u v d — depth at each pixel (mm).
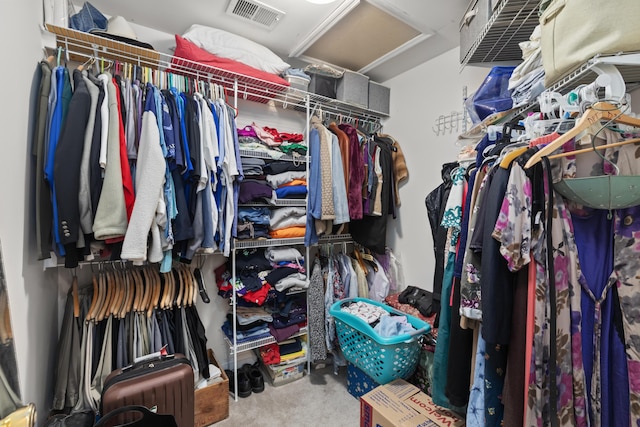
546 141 936
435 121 2215
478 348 1024
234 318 1814
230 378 1953
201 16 1796
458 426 1268
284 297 2014
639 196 743
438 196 1898
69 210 1142
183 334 1640
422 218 2318
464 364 1136
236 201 1730
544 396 851
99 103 1268
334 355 2094
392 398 1466
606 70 834
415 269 2371
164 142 1385
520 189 865
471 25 1500
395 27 1864
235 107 1821
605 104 860
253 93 2072
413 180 2396
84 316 1462
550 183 859
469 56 1535
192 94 1641
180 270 1807
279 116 2348
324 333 2023
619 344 854
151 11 1746
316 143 2010
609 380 866
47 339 1361
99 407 1317
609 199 766
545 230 860
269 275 1909
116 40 1479
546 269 856
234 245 1772
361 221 2369
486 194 964
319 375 2121
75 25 1446
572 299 869
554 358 831
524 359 859
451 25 1812
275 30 1949
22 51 1062
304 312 2098
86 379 1387
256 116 2250
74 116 1179
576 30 845
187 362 1449
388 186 2316
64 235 1133
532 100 1197
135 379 1297
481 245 951
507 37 1375
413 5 1641
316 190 1972
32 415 758
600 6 776
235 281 1847
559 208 892
